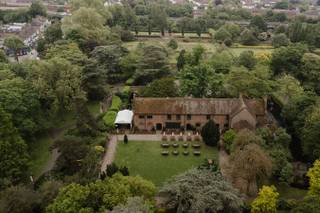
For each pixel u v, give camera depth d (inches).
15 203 2070.6
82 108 3376.0
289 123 3403.1
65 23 6058.1
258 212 2267.5
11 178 2498.8
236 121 3408.0
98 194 2070.6
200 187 2133.4
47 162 3078.2
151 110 3582.7
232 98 3745.1
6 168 2513.5
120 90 4483.3
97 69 4229.8
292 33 6850.4
